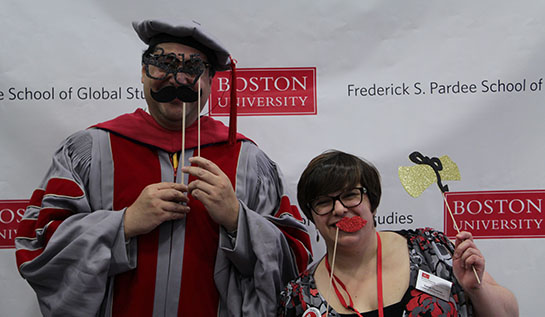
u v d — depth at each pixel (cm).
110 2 200
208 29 200
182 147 153
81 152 155
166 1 200
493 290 128
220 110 201
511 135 197
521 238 195
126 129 158
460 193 197
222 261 151
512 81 198
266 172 167
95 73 198
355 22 200
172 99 146
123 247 141
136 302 144
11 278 192
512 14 199
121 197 151
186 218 151
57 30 198
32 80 197
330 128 200
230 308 149
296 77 201
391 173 198
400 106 199
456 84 199
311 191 132
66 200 147
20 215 194
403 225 198
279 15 201
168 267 146
